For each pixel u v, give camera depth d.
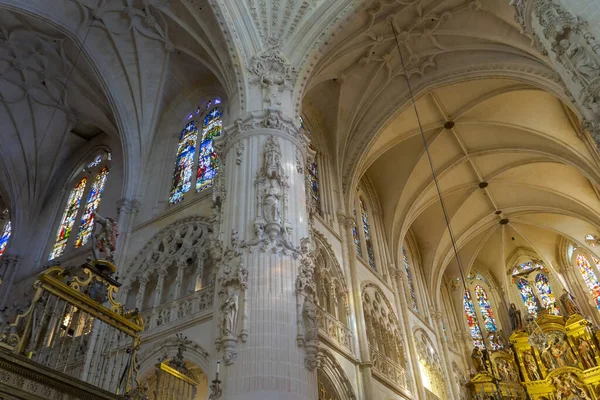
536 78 19.34
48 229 24.66
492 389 27.30
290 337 11.38
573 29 9.84
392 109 22.89
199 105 23.22
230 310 11.61
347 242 21.14
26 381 6.45
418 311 27.47
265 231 12.91
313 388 11.08
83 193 25.16
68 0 20.44
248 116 15.59
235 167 14.75
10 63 23.09
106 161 25.83
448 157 27.20
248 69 16.95
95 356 9.12
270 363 10.80
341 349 16.28
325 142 23.56
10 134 25.11
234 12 17.58
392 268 25.55
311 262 13.20
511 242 34.28
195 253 17.03
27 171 25.91
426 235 32.19
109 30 21.72
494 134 26.02
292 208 13.84
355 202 24.91
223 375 10.88
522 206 30.77
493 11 19.20
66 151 27.45
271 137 15.03
